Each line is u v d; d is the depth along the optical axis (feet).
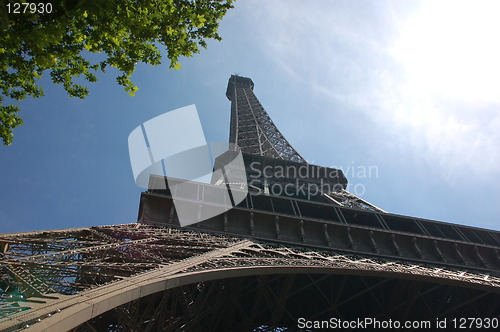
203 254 103.40
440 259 156.87
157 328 93.40
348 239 153.28
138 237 109.91
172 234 120.67
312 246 144.97
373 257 147.43
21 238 80.28
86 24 55.11
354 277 156.46
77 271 71.20
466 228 179.32
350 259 137.80
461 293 155.53
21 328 46.93
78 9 50.52
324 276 146.51
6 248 75.72
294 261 113.80
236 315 154.71
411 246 159.63
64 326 50.57
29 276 64.28
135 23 55.52
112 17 54.75
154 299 94.48
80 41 58.03
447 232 180.86
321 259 127.95
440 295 162.61
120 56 61.62
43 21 50.72
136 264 82.58
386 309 147.64
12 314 49.78
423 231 172.76
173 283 76.89
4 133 63.98
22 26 49.75
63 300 57.62
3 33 47.91
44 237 86.74
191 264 90.53
